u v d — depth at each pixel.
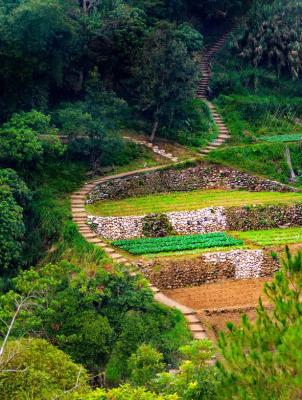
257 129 63.06
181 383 25.50
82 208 49.72
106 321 33.56
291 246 46.06
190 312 40.28
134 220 48.38
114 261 41.69
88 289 35.00
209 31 74.44
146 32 60.22
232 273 44.38
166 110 58.16
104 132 53.00
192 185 55.00
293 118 64.88
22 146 49.06
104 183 52.75
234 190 55.28
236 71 68.88
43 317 33.81
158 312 37.94
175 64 56.22
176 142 59.34
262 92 67.31
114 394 24.44
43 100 56.66
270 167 57.56
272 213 50.44
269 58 68.38
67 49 57.41
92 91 56.44
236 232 49.16
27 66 54.44
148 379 28.88
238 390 20.69
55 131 52.22
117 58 60.38
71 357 32.56
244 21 73.06
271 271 44.66
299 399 19.80
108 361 34.25
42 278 34.91
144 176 54.44
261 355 20.52
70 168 53.50
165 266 43.53
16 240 45.41
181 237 47.72
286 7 70.62
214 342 36.97
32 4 54.22
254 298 42.09
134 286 36.81
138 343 33.28
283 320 21.00
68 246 45.50
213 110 64.69
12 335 32.50
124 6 63.53
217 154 57.78
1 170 47.81
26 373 25.95
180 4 69.19
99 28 60.19
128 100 61.28
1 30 53.91
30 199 48.41
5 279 43.84
